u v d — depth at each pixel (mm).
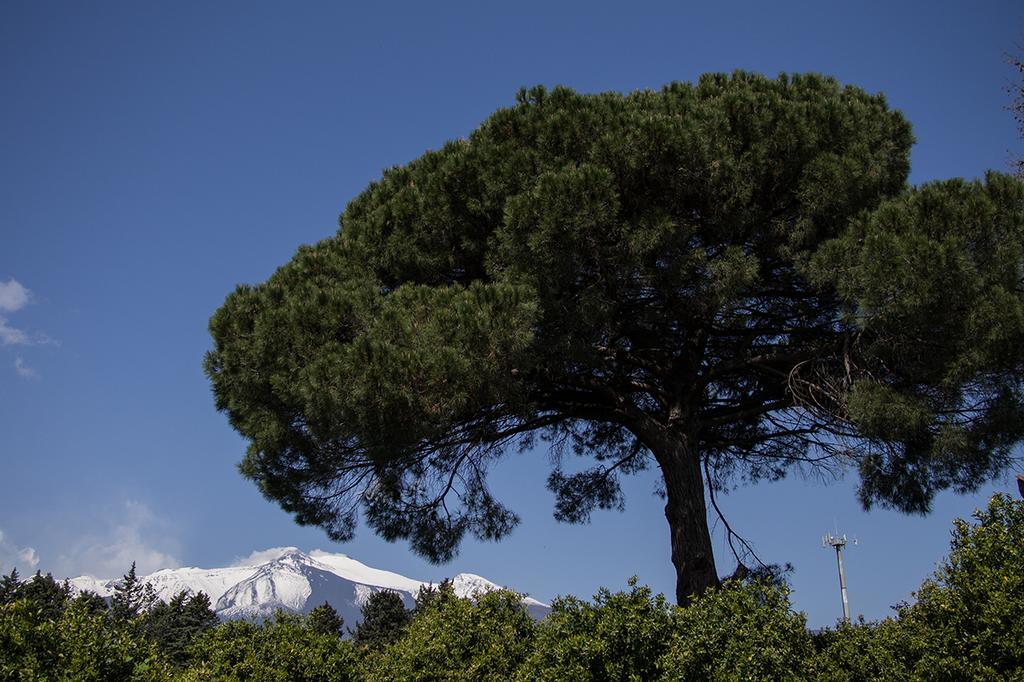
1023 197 9305
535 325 9617
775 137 9945
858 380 9500
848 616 8078
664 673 7285
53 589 24188
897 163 10758
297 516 11648
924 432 10031
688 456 10805
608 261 9609
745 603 7621
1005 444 9797
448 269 11031
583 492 14383
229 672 8719
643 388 11352
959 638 6750
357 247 11289
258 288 11070
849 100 10859
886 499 11602
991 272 8914
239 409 10672
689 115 10164
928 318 8758
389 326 9258
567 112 10445
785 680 7121
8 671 6051
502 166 10297
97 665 6570
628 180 9875
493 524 12094
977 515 7598
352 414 9070
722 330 11016
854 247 9117
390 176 12297
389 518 11781
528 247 9531
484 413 10758
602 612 7832
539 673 7898
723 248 10234
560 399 11438
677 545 10438
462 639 9031
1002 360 8922
